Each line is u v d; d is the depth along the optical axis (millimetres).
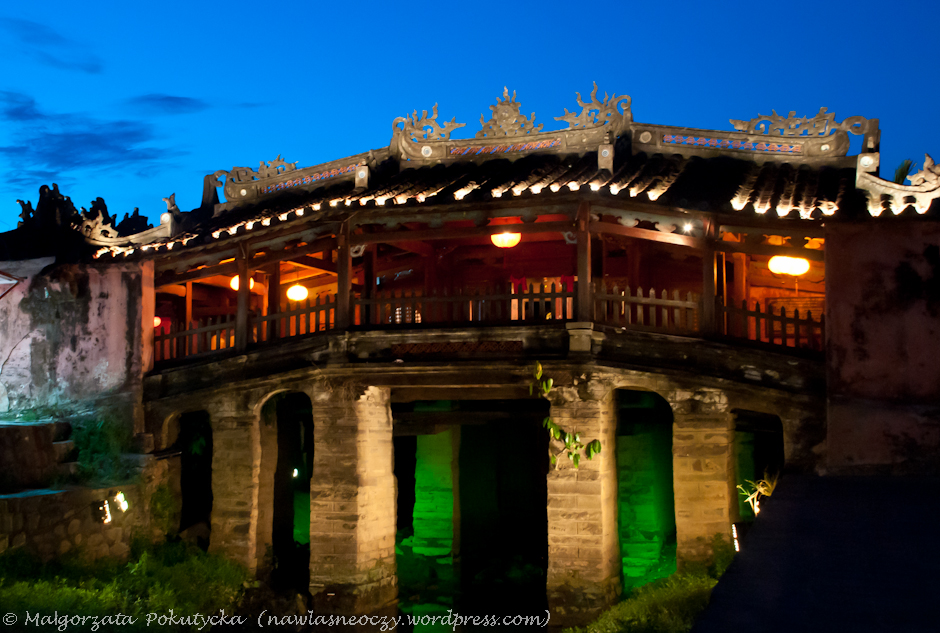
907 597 6773
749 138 17953
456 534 20234
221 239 17266
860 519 9812
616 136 18203
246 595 16188
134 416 17938
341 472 16000
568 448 14641
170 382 18047
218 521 17219
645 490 18938
